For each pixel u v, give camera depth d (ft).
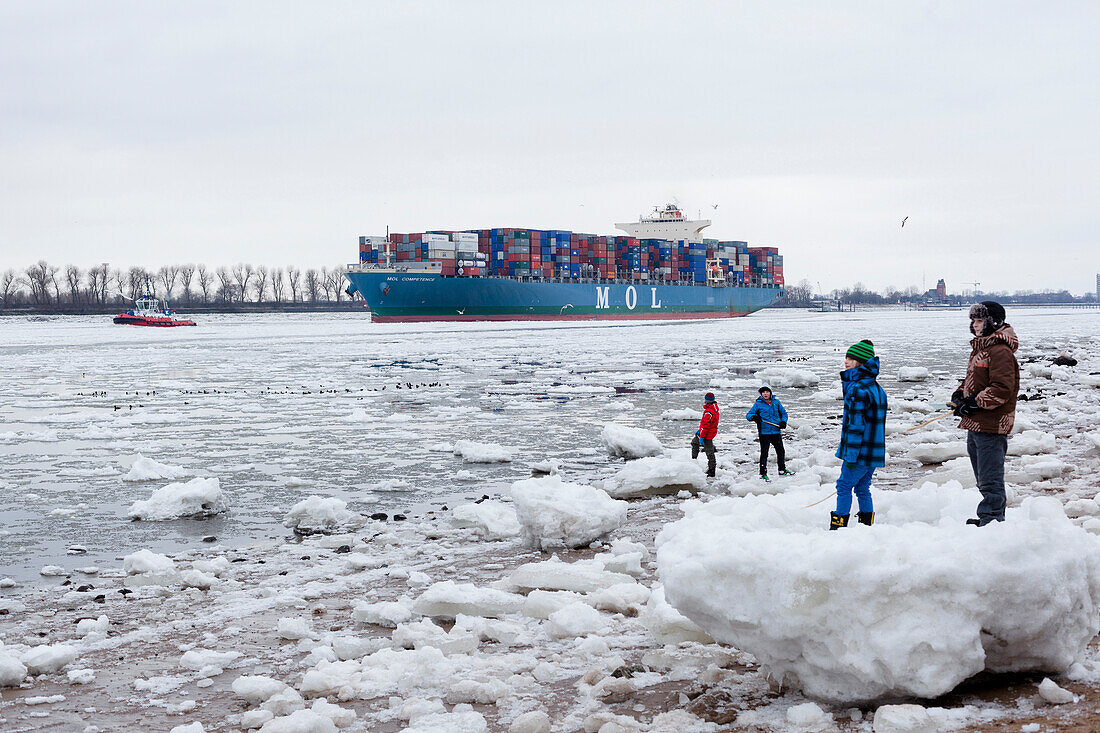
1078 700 17.46
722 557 19.20
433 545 39.22
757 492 46.01
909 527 20.04
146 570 36.04
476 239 394.73
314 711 20.02
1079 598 18.66
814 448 62.75
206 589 34.12
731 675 20.58
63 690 22.93
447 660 22.75
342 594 31.63
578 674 21.93
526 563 34.65
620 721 18.20
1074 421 67.56
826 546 18.35
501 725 19.13
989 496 28.63
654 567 32.37
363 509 49.62
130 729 20.04
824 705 18.72
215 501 49.55
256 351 206.80
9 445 74.13
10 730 20.16
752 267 545.03
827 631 18.21
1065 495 38.55
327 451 69.46
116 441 75.61
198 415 91.76
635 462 50.37
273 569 36.45
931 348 194.49
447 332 301.22
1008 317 504.02
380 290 369.50
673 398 102.63
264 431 80.33
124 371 152.87
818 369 140.56
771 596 18.74
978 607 17.57
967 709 17.31
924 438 63.26
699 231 497.87
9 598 33.12
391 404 100.48
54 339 281.95
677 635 23.40
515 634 24.94
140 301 468.34
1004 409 28.35
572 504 37.99
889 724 16.47
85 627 28.32
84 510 49.98
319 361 171.63
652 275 451.12
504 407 96.07
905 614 17.65
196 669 24.20
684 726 17.88
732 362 159.02
